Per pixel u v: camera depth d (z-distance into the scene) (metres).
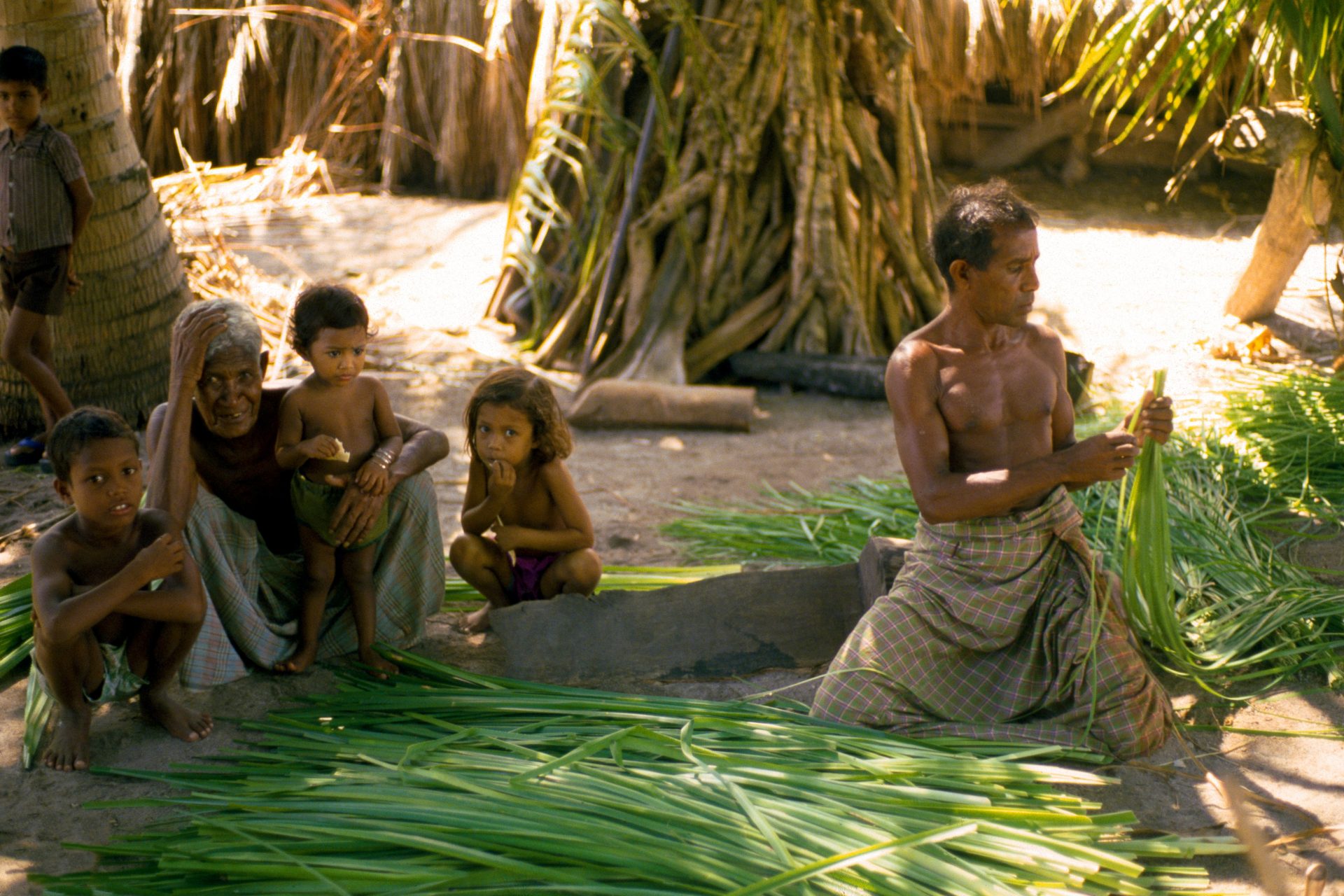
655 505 5.08
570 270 7.16
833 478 5.39
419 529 3.61
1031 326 3.28
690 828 2.54
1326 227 5.52
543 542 3.66
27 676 3.49
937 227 3.11
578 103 7.05
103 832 2.76
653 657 3.62
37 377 5.14
